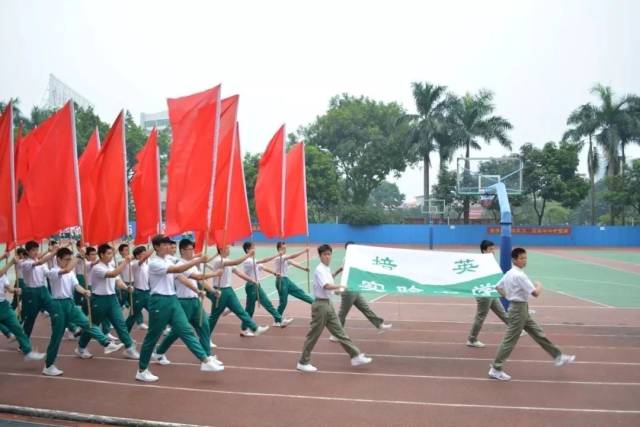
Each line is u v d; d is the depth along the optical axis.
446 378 6.91
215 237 9.24
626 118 37.38
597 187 57.59
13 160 7.63
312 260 27.66
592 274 20.70
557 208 57.66
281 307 10.39
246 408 5.77
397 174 48.22
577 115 38.91
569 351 8.34
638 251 35.25
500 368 6.86
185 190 7.36
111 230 8.57
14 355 8.14
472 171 25.53
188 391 6.35
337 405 5.88
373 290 8.16
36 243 8.45
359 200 49.16
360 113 48.09
